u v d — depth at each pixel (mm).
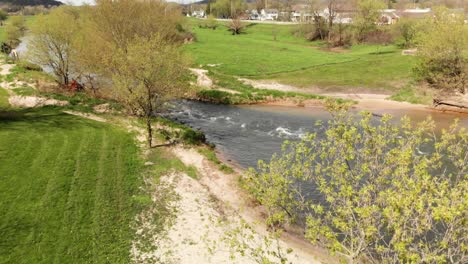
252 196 25578
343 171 13266
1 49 71125
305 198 24578
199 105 51000
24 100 40281
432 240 13078
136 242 20375
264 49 89812
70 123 35156
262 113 47906
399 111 48656
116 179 26234
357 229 12289
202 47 88875
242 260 19266
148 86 29609
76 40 45031
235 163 31781
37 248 18984
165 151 31703
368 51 90125
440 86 54969
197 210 23844
